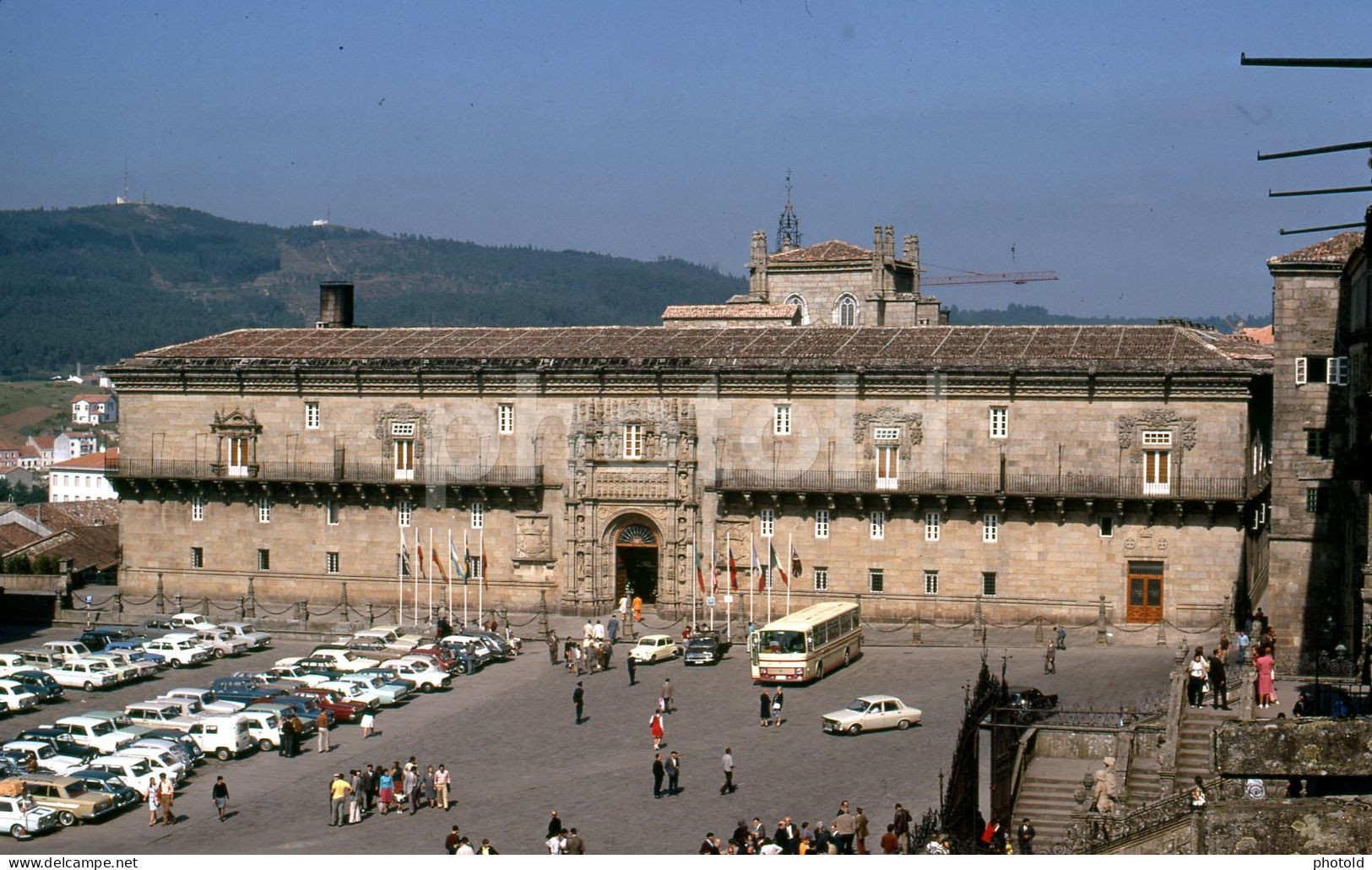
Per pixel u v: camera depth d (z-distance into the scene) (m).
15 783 73.62
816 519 111.88
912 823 64.75
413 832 70.31
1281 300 88.81
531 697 94.38
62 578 128.88
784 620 95.81
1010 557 107.69
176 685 100.12
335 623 113.81
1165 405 104.06
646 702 91.94
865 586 110.69
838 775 74.94
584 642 104.25
